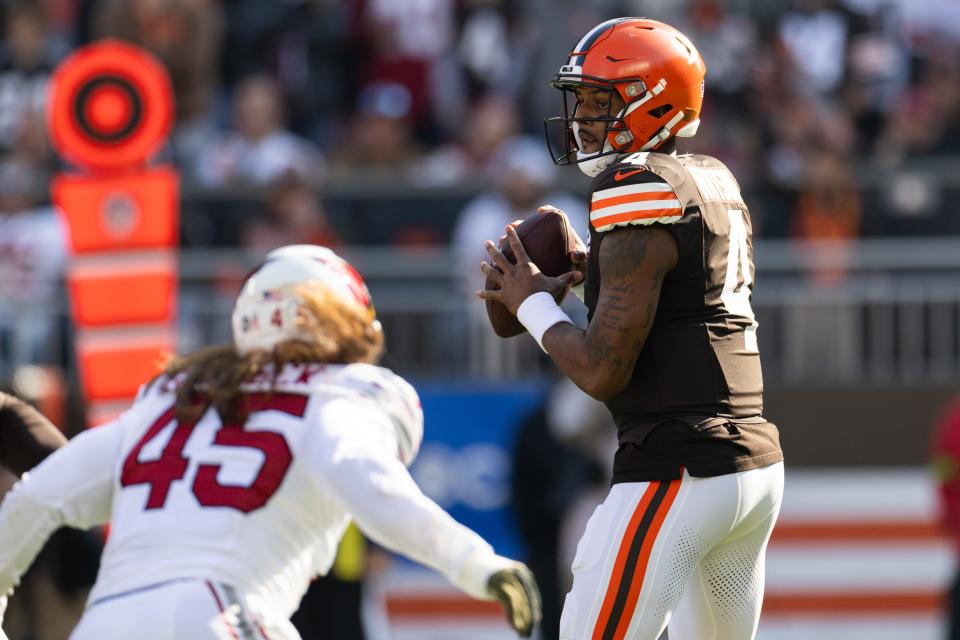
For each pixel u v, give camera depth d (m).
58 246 29.16
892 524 28.20
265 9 36.84
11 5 35.22
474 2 36.12
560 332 13.05
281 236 29.67
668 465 12.91
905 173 30.55
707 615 13.88
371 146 33.62
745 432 13.02
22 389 27.34
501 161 31.05
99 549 25.23
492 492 28.12
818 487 28.36
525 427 28.02
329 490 11.20
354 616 25.16
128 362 21.95
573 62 13.70
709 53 34.88
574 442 27.69
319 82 36.41
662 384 12.95
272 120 33.72
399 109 35.91
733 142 33.44
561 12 35.66
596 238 13.05
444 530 10.89
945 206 30.45
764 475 13.12
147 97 22.02
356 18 36.53
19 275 28.95
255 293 12.30
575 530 27.59
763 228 30.83
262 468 11.45
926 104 35.19
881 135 35.12
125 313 21.98
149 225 22.02
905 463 28.25
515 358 28.61
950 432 26.78
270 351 12.03
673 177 12.79
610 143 13.72
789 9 36.38
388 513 10.97
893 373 28.80
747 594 13.77
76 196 21.97
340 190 30.36
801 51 36.09
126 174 22.03
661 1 36.03
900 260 29.09
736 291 13.23
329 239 30.05
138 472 11.72
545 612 27.56
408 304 28.91
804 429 28.44
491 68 35.97
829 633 28.33
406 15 36.22
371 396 11.82
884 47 35.88
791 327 28.95
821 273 29.08
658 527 12.86
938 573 28.19
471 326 28.80
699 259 12.87
